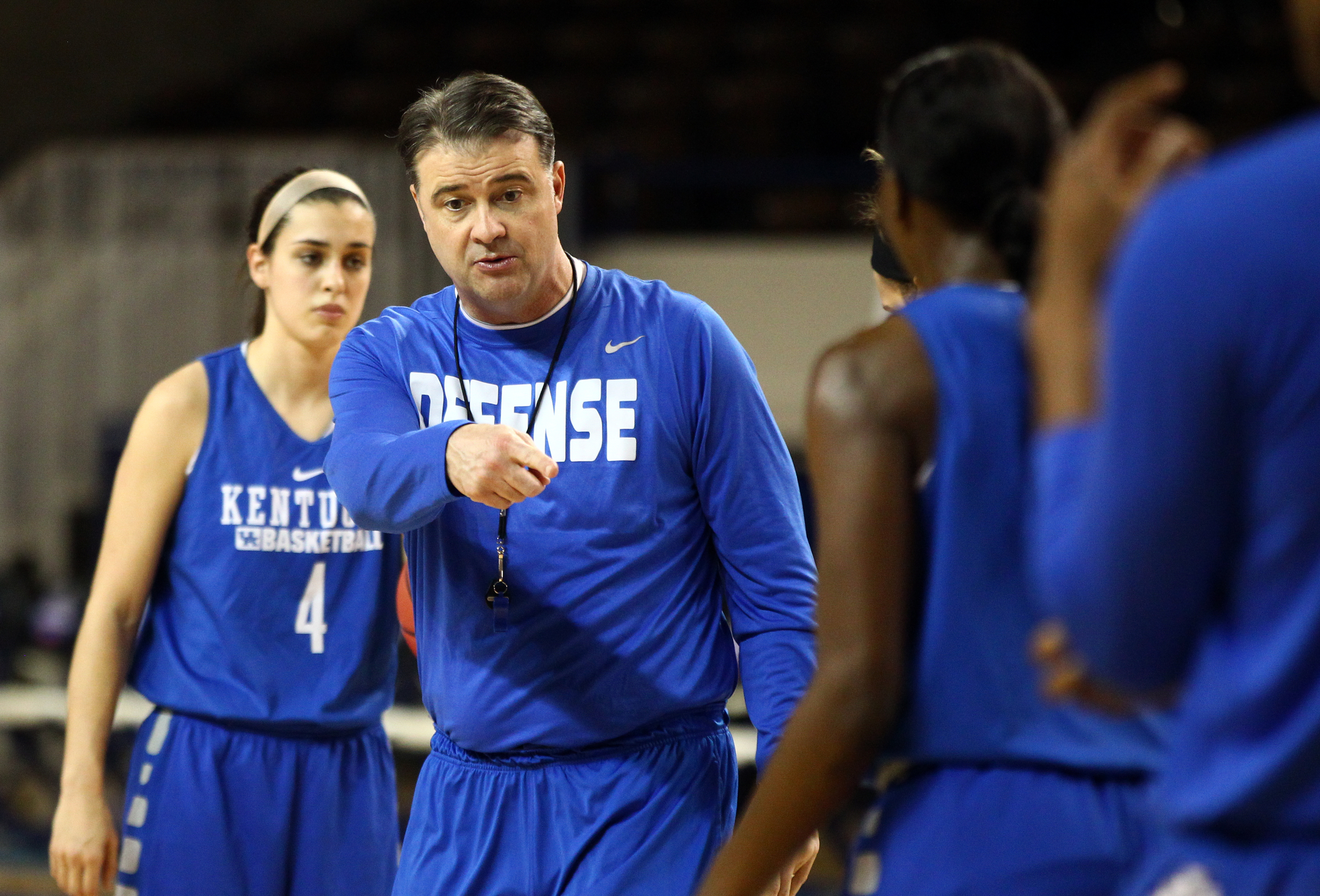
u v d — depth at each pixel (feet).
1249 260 11.07
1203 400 11.27
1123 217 12.41
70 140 124.06
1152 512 11.44
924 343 15.11
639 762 22.98
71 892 27.37
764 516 23.27
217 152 93.50
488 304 23.21
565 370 23.61
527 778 23.07
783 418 86.79
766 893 22.57
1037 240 15.20
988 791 14.92
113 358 94.27
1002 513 14.78
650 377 23.36
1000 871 14.61
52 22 124.47
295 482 28.32
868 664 14.69
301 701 27.89
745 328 88.43
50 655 70.74
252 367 28.89
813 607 23.24
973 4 131.75
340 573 28.35
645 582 23.04
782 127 122.83
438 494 20.17
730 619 24.59
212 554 28.12
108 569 28.09
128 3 126.93
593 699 22.84
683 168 94.84
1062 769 14.97
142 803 27.94
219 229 93.56
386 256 88.53
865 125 123.65
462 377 23.97
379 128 124.26
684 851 22.84
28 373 94.48
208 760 27.66
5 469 93.97
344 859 28.27
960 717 14.90
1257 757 11.74
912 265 16.44
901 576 14.92
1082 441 12.40
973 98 15.19
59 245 94.89
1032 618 14.84
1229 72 124.57
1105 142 12.53
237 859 27.50
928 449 15.07
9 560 86.28
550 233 23.13
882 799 15.90
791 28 130.82
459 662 23.29
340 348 24.39
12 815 66.95
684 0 136.15
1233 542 11.79
